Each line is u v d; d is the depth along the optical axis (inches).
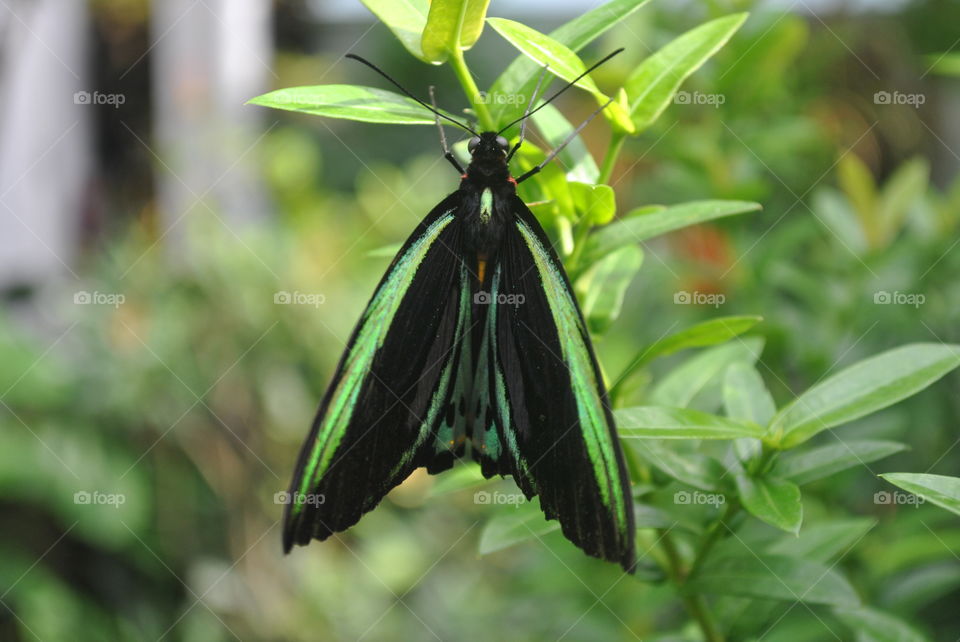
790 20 23.7
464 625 30.5
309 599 32.1
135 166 47.6
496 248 17.6
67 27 47.4
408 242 17.7
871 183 23.7
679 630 21.0
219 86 42.5
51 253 46.3
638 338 27.3
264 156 38.3
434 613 31.6
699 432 17.2
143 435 32.3
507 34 17.2
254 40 44.3
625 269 18.9
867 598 20.4
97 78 50.0
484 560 32.9
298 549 32.9
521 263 17.5
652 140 24.8
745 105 24.2
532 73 18.1
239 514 32.3
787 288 24.3
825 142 27.8
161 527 31.8
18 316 40.1
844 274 24.0
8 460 30.8
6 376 32.0
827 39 28.0
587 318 18.7
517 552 30.3
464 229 17.6
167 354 32.0
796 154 27.5
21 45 45.3
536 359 17.3
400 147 55.5
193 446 32.2
